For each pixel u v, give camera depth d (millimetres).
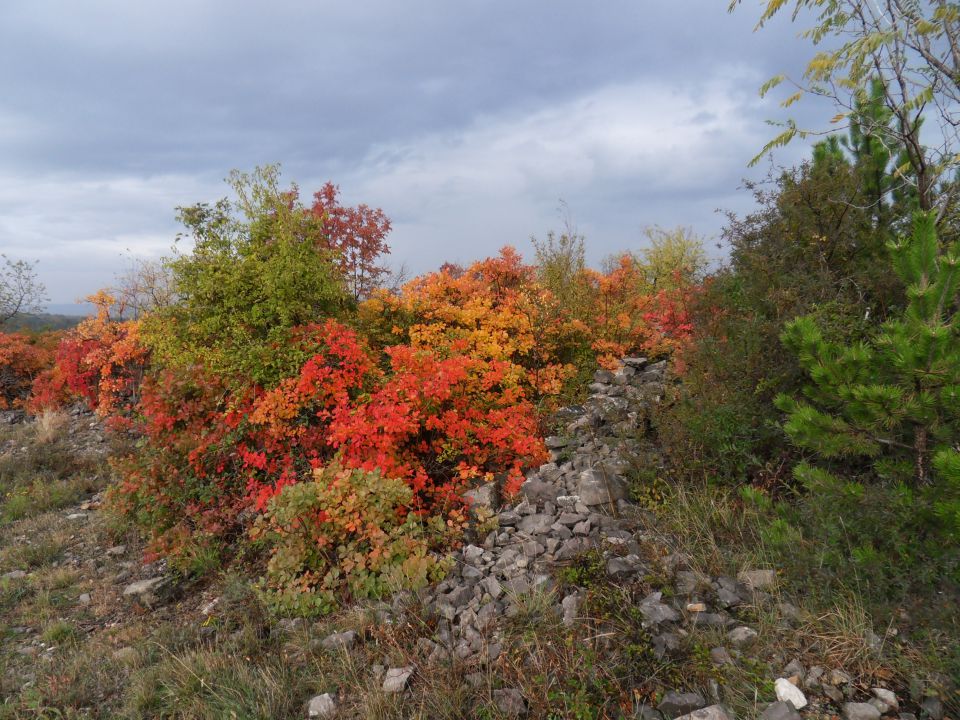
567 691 3184
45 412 11961
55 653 4508
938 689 2957
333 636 4031
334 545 4957
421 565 4473
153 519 6016
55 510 7773
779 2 5324
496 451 6176
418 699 3348
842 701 2982
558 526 4816
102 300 13922
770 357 5359
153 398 6430
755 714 2902
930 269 3721
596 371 9289
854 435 3986
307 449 6023
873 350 4098
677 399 5910
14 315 19422
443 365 6363
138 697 3699
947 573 3482
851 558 3779
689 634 3484
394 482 4973
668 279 13039
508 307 9758
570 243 12602
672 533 4605
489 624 3826
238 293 7852
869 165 6031
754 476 5184
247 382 6441
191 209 8266
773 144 5820
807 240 5977
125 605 5238
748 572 4012
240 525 6020
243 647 4141
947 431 3625
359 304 9977
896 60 5082
